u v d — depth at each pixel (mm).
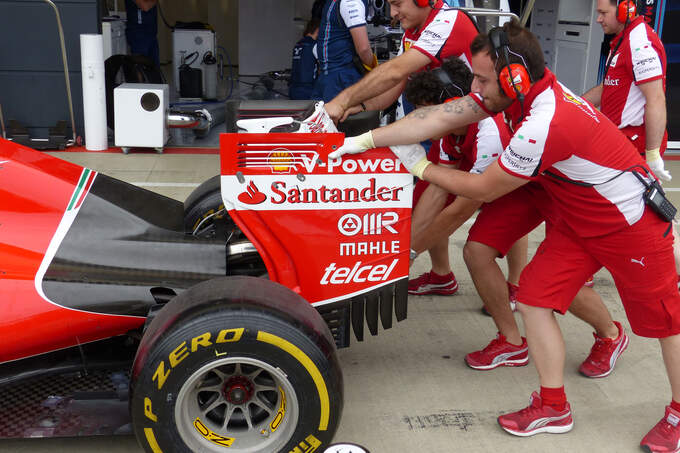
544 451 2658
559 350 2672
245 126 2590
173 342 2143
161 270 2607
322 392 2230
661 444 2623
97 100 6613
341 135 2469
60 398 2551
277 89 11078
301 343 2184
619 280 2539
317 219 2553
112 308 2438
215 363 2174
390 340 3508
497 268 3160
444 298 4035
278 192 2504
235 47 13805
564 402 2742
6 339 2369
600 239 2473
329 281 2631
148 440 2246
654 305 2506
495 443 2697
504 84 2234
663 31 7324
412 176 2549
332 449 2598
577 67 7938
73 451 2555
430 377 3168
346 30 5367
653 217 2424
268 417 2400
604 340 3195
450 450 2643
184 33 9375
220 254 2738
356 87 3033
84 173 3008
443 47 3061
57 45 6852
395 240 2615
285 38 12039
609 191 2381
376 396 2994
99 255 2590
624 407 2969
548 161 2312
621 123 3746
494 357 3248
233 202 2494
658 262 2447
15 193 2637
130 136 6570
